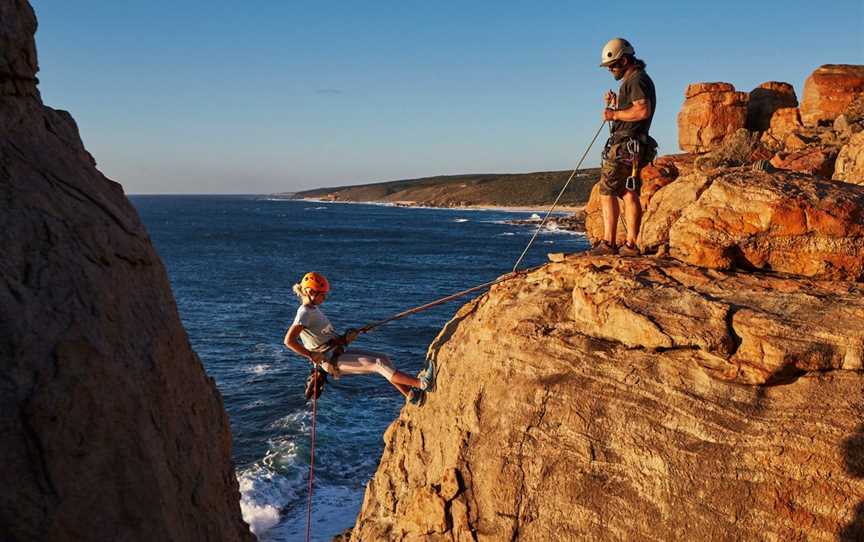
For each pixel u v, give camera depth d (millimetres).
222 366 32500
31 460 2322
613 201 7992
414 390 7852
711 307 6254
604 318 6613
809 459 5430
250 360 33656
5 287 2533
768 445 5598
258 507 18203
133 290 3143
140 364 2920
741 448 5688
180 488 3016
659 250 7746
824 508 5309
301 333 7363
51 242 2824
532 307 7309
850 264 6691
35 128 3342
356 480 20094
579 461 6312
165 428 3004
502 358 7121
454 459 7078
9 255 2656
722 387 5910
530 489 6520
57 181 3162
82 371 2555
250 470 20438
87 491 2461
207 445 3471
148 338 3057
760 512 5500
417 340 37875
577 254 8133
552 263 7934
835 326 5820
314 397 7590
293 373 31031
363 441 22938
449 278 69750
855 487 5254
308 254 97000
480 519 6777
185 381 3361
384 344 36844
